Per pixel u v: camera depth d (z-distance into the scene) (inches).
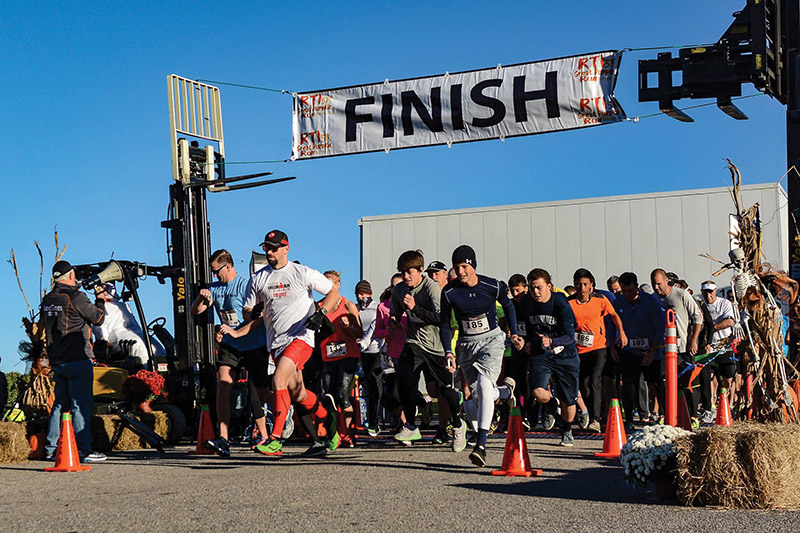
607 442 308.0
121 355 445.4
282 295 302.4
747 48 420.5
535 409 481.7
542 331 321.4
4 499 227.1
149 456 352.5
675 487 199.8
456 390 339.3
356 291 438.0
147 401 427.8
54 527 176.7
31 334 358.0
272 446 295.7
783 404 233.8
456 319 288.8
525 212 836.0
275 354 305.6
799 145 394.0
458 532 162.6
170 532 167.9
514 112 478.9
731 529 160.7
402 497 207.9
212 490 227.9
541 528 164.9
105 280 449.7
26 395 354.9
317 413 319.6
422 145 495.5
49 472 295.4
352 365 381.7
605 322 431.8
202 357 448.1
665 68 436.5
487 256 850.1
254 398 374.0
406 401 363.3
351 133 506.6
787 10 399.5
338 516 181.8
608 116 462.0
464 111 488.1
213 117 479.5
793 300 267.6
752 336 237.6
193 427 447.8
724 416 386.6
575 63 469.4
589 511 183.8
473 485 229.8
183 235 452.1
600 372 426.0
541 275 317.4
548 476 249.1
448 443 378.0
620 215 799.7
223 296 345.1
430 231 873.5
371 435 457.7
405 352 355.6
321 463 299.1
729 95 424.5
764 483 182.5
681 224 775.1
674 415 246.4
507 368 432.5
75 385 333.1
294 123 515.5
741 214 243.4
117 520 182.9
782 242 737.6
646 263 786.2
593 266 807.7
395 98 501.0
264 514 185.8
